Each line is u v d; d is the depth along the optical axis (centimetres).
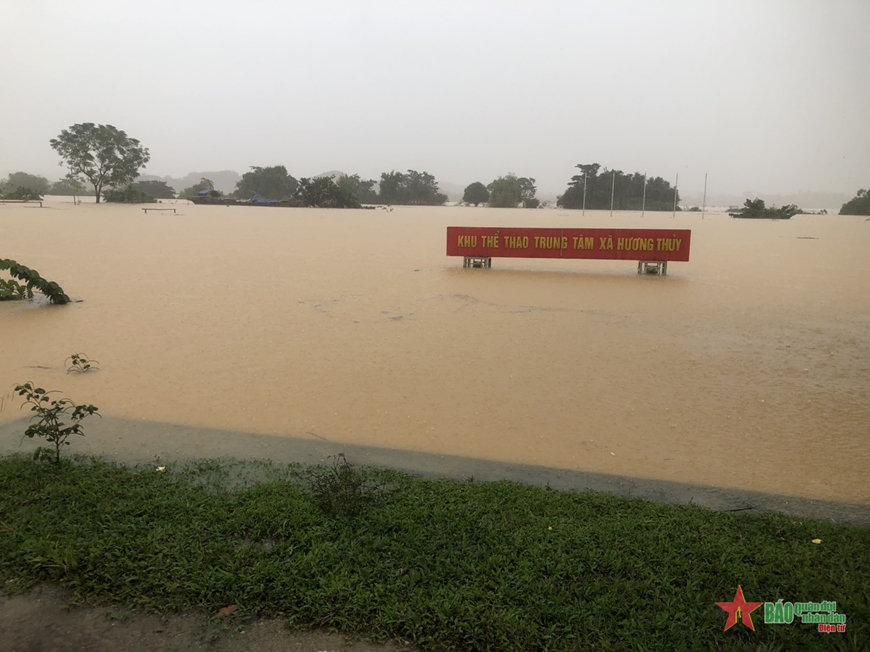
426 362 665
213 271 1310
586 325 849
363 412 524
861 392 587
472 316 895
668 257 1335
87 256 1554
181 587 284
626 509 358
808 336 806
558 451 455
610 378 621
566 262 1542
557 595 278
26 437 464
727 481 411
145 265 1398
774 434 489
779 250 2048
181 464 420
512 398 561
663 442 472
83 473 392
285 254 1642
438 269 1382
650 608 271
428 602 272
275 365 649
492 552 309
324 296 1034
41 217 3119
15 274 936
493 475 415
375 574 292
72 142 5266
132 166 5538
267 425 495
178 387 580
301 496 363
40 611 274
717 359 694
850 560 306
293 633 262
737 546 317
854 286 1236
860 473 424
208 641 257
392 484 387
